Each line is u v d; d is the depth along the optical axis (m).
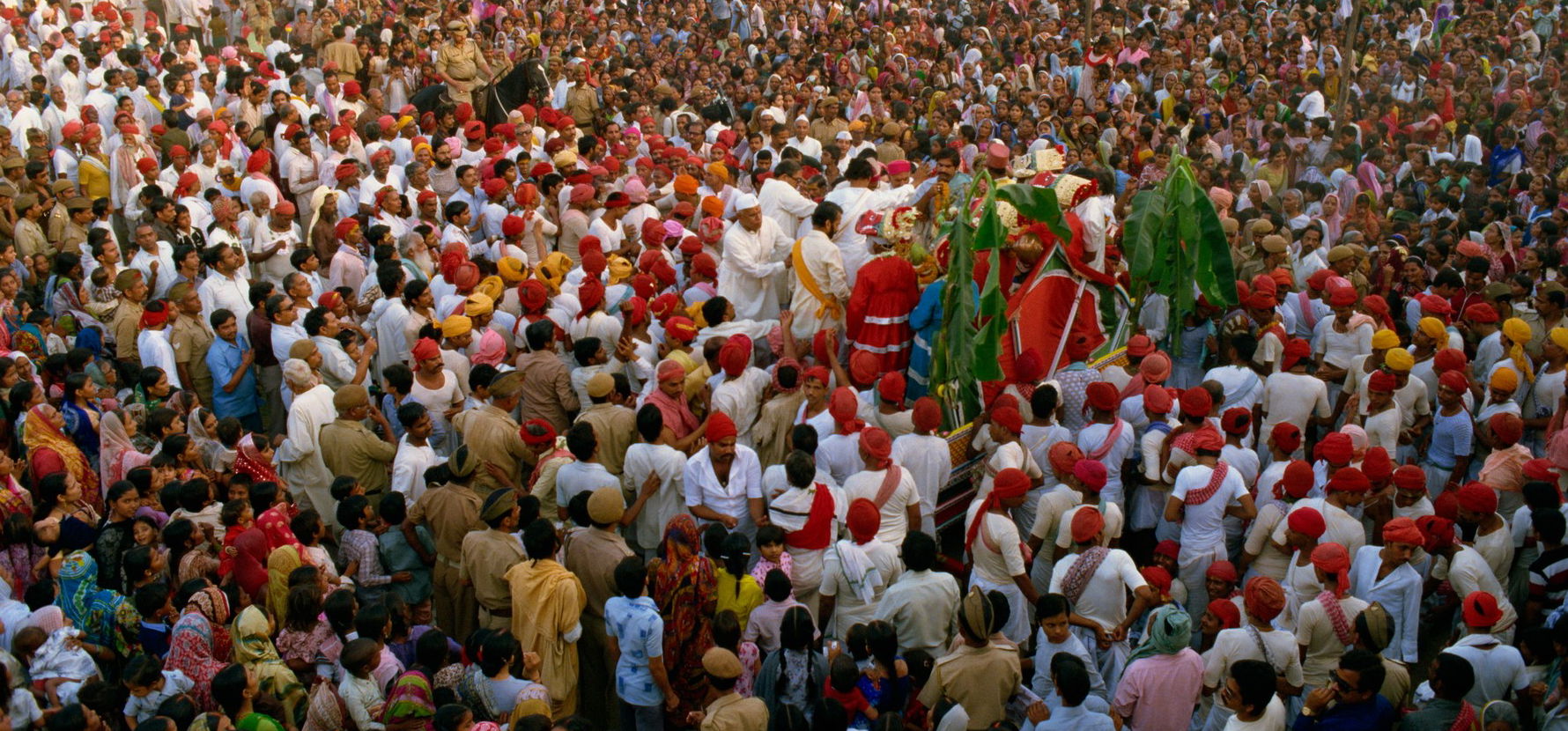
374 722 5.72
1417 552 7.00
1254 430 8.80
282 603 6.57
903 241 8.85
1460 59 18.14
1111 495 7.80
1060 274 8.88
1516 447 8.12
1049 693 6.27
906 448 7.44
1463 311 10.06
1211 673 6.10
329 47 18.27
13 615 6.36
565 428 9.09
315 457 8.32
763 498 7.32
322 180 13.70
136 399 9.02
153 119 16.17
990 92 17.75
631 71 18.52
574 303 9.99
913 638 6.36
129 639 6.38
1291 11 20.67
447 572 7.17
